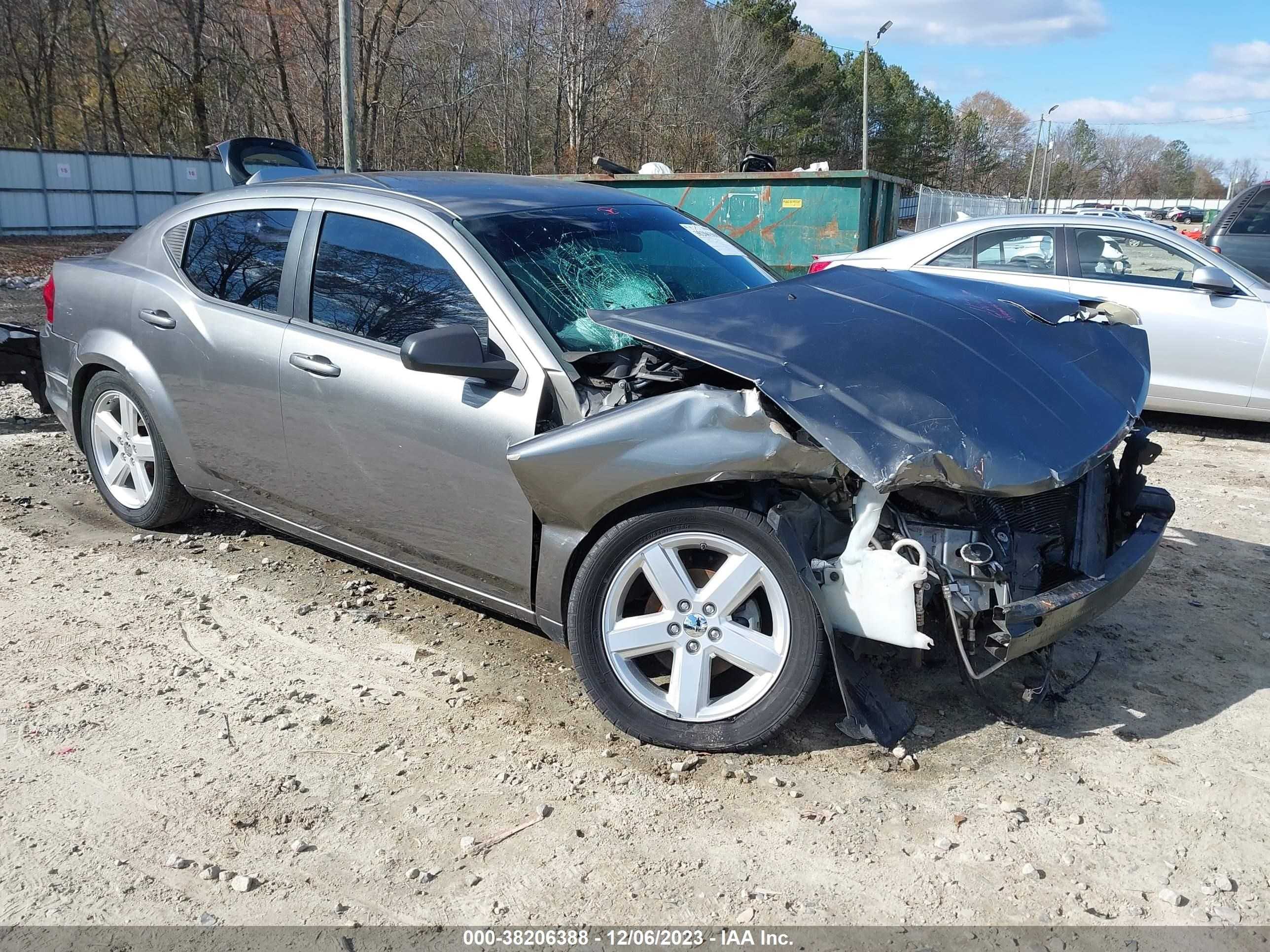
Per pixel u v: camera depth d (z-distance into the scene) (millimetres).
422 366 3092
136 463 4852
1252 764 3152
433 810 2879
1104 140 128125
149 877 2604
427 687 3557
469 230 3641
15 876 2602
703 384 3109
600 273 3693
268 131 44688
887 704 3225
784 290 3525
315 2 40625
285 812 2867
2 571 4488
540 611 3328
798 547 2926
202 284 4363
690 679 3109
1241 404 7332
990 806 2916
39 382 6219
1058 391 3199
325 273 3939
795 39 65312
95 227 32875
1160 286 7484
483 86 46844
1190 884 2611
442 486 3498
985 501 3018
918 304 3508
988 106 111938
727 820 2840
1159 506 3537
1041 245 7859
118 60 41469
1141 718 3414
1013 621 2854
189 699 3463
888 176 13688
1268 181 9078
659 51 55375
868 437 2742
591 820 2840
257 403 4051
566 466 3053
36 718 3326
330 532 4066
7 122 41312
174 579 4441
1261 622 4203
